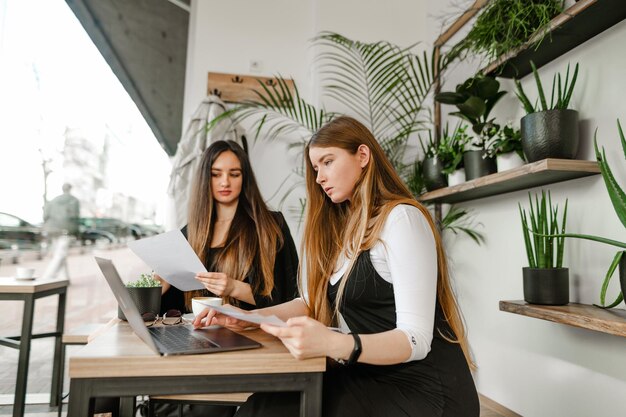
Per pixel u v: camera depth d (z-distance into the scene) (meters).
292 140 3.04
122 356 0.75
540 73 1.93
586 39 1.67
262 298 1.67
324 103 2.95
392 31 3.06
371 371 1.00
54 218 3.04
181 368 0.76
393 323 1.00
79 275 3.08
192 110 2.95
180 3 3.28
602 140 1.60
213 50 3.03
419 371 0.96
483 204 2.32
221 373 0.78
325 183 1.13
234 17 3.08
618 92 1.53
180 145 2.70
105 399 1.38
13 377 2.55
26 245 2.98
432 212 2.80
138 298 1.23
